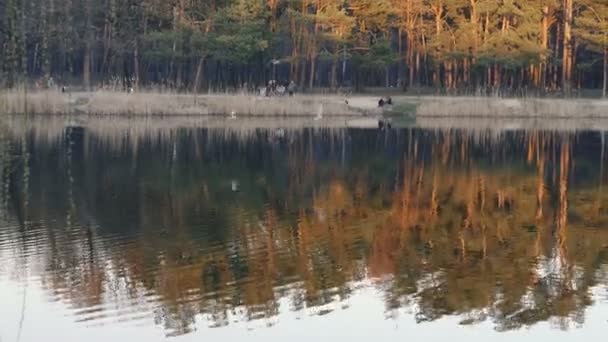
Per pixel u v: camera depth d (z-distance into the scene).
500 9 54.41
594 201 21.33
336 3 55.22
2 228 17.12
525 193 22.59
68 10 55.47
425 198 21.62
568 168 27.78
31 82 54.16
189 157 29.73
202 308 12.13
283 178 24.95
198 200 20.73
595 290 13.09
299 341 10.91
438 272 14.07
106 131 37.59
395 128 41.34
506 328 11.45
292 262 14.66
